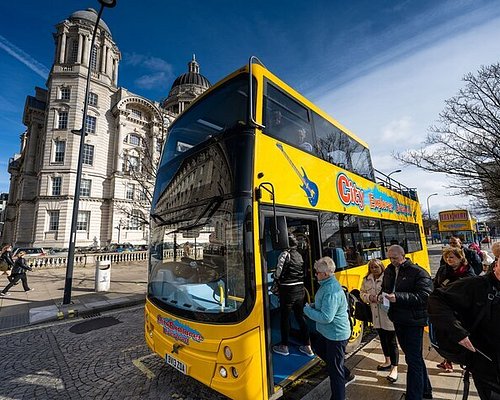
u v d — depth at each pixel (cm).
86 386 406
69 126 3797
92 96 4038
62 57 4056
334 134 569
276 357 396
